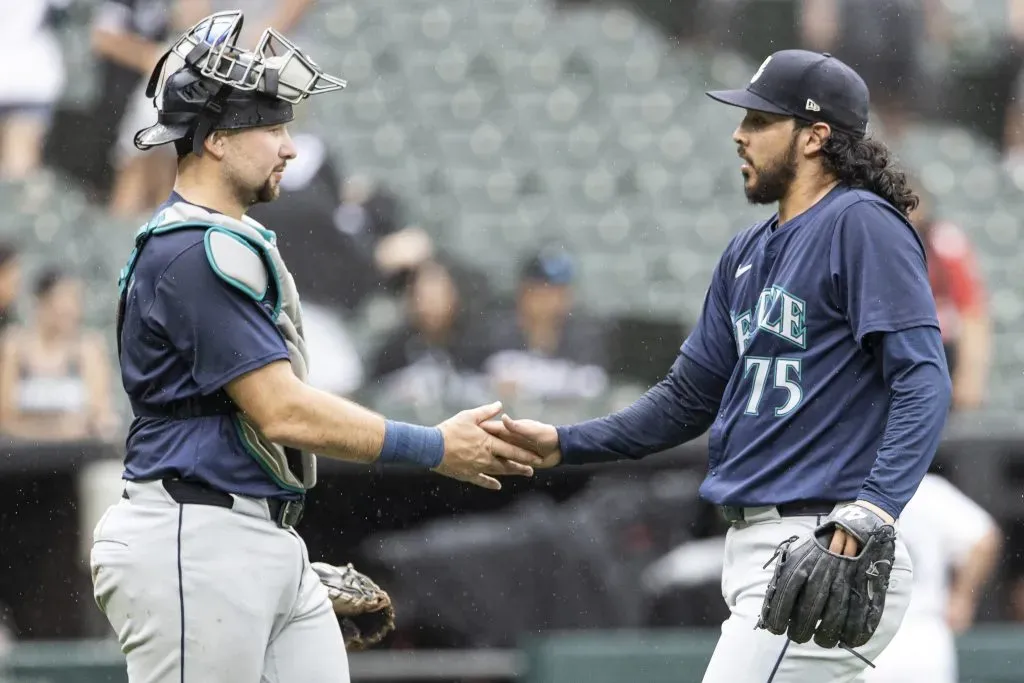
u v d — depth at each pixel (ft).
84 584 96.78
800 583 40.40
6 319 102.99
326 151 111.04
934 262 108.58
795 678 42.98
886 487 40.70
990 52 131.44
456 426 45.96
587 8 134.00
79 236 110.42
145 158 114.42
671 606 93.20
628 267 117.50
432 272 106.01
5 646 88.94
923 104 130.62
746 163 46.21
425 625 92.68
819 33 131.64
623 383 110.52
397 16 129.90
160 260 41.45
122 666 79.61
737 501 44.16
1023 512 100.94
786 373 43.83
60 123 114.73
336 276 105.50
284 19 126.21
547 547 93.86
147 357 41.86
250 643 41.55
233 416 41.98
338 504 95.14
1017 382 111.55
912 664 68.80
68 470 97.09
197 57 42.16
